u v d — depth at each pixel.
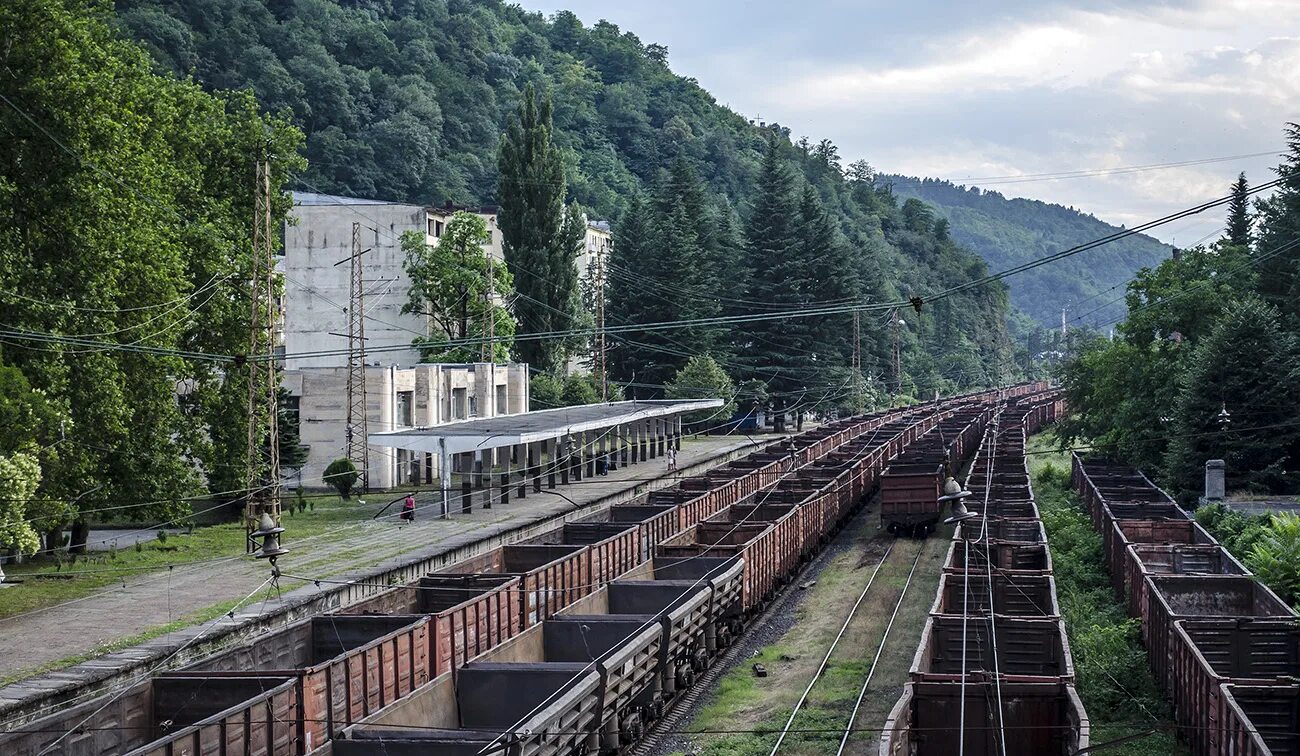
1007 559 33.69
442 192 148.25
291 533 47.84
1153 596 26.56
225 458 51.16
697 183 111.31
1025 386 153.25
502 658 23.19
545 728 17.20
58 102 36.34
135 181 40.56
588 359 108.25
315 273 86.06
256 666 21.36
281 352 78.31
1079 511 52.59
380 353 86.06
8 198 36.38
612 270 101.81
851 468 56.56
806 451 67.50
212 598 34.19
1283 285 59.00
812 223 105.19
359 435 64.38
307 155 138.75
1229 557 31.33
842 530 53.44
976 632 23.34
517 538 47.62
